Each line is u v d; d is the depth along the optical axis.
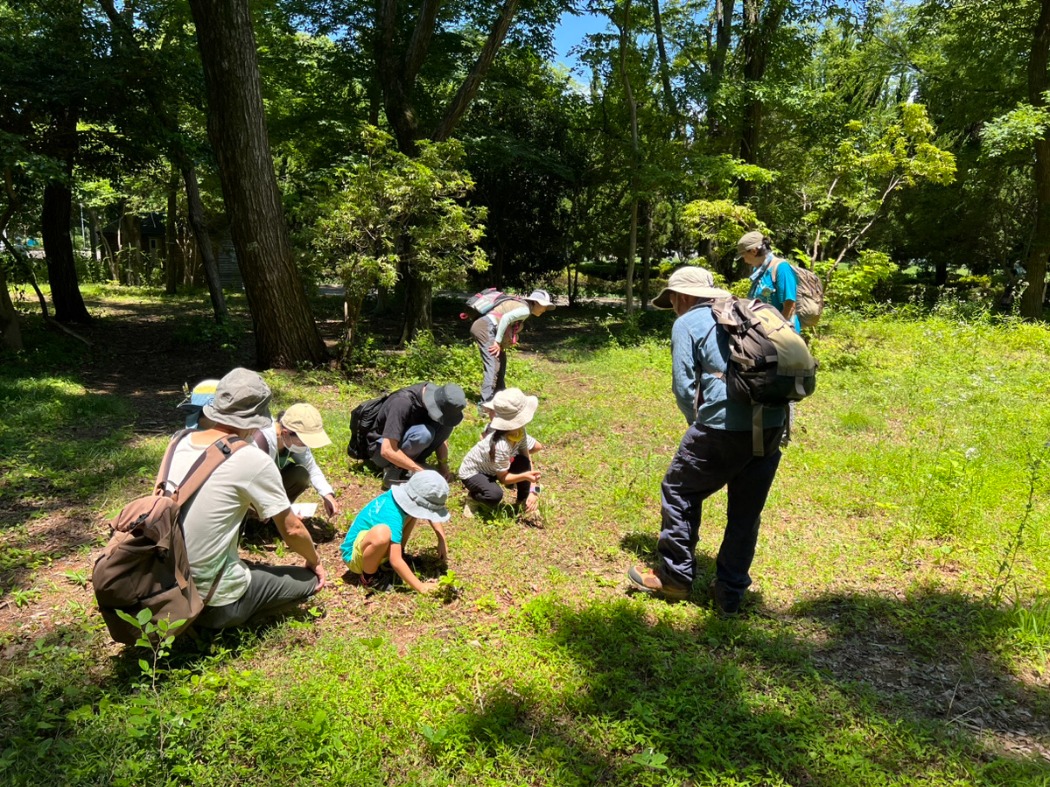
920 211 20.34
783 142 16.61
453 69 15.44
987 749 2.61
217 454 2.95
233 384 3.04
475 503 4.77
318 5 14.35
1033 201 19.50
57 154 11.40
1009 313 16.94
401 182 9.01
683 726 2.67
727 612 3.57
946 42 18.23
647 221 17.77
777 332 3.17
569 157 18.09
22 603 3.46
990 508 4.79
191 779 2.37
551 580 3.90
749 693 2.90
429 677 2.91
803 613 3.65
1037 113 13.27
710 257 15.14
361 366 9.56
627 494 5.09
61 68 10.25
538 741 2.59
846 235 12.05
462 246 9.77
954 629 3.44
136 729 2.35
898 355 10.35
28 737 2.53
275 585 3.25
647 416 7.35
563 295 25.11
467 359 9.24
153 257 31.66
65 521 4.48
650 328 15.05
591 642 3.25
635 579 3.77
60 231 13.55
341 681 2.90
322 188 10.44
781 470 5.69
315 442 4.06
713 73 15.73
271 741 2.48
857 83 20.89
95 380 9.27
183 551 2.82
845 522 4.76
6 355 9.52
